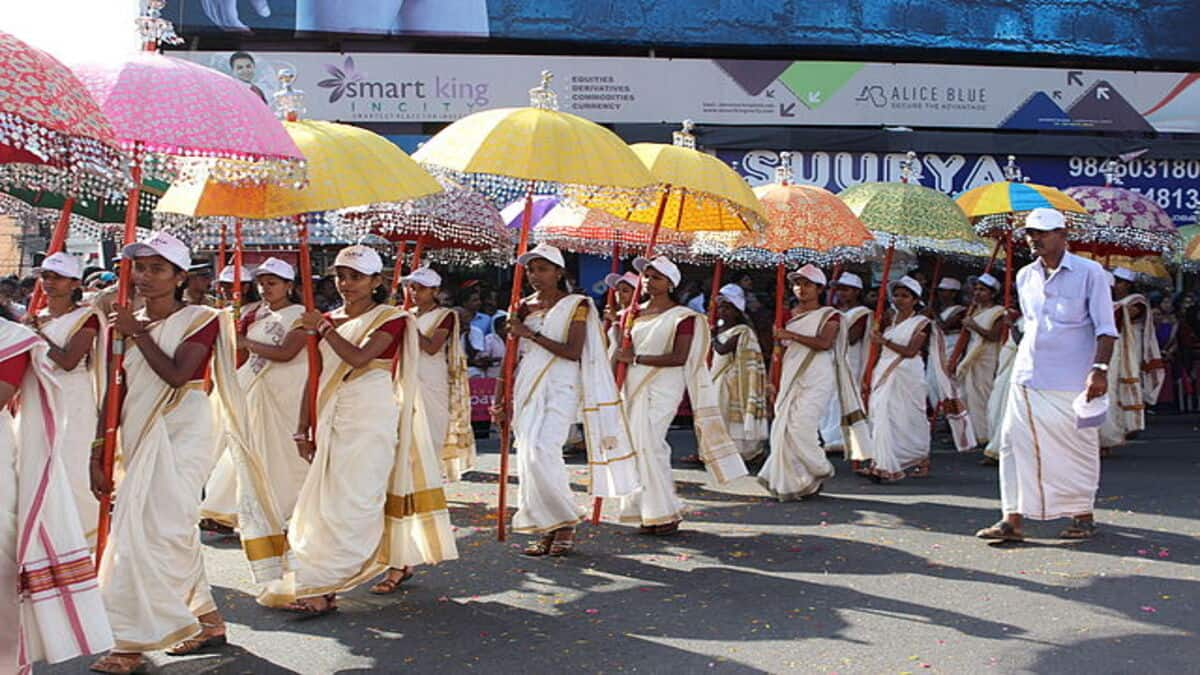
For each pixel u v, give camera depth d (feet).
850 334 34.12
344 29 51.57
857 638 17.71
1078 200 37.40
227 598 20.13
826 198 29.55
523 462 22.77
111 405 16.11
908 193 32.09
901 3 56.24
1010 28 57.16
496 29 53.01
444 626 18.40
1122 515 27.07
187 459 16.22
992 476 33.81
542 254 22.82
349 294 19.67
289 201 18.74
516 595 20.33
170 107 15.31
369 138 20.07
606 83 53.52
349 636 17.87
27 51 12.68
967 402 39.96
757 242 29.09
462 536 25.25
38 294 21.40
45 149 12.85
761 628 18.26
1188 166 57.47
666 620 18.74
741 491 31.35
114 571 15.67
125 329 16.03
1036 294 23.81
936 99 55.67
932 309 40.45
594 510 26.37
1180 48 58.44
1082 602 19.61
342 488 18.88
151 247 16.28
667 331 25.27
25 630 12.71
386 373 19.52
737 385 35.83
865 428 32.37
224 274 25.45
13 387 12.25
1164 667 16.26
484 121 22.02
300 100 20.48
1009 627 18.22
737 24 55.01
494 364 44.60
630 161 22.20
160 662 16.58
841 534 25.32
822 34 55.62
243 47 51.65
